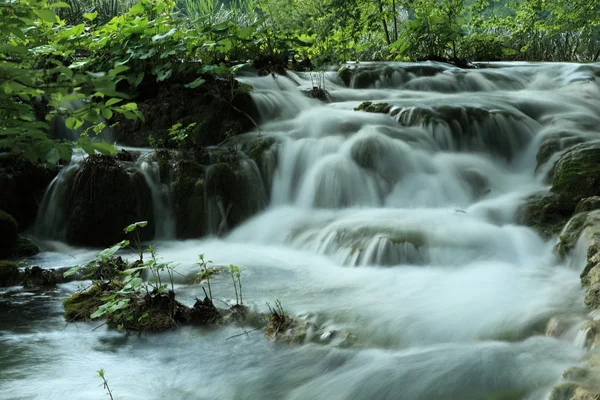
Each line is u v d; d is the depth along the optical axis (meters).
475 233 7.04
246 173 8.91
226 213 8.65
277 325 5.18
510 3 18.31
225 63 11.55
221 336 5.19
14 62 3.04
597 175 7.41
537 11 17.53
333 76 12.38
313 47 14.29
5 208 8.51
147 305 5.58
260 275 6.61
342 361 4.59
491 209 7.66
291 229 8.00
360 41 17.81
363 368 4.43
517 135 9.70
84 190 8.51
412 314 5.16
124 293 5.16
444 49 15.67
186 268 6.88
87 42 11.06
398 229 7.17
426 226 7.26
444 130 9.54
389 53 16.30
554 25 17.64
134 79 10.26
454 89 12.23
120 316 5.38
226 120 9.92
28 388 4.31
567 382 3.73
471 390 4.02
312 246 7.49
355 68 12.49
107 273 6.62
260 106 10.31
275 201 8.98
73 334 5.30
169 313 5.49
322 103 11.07
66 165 8.88
